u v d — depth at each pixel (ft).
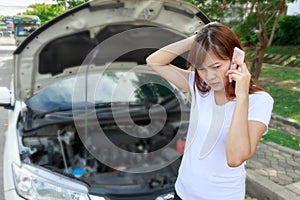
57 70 7.20
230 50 3.85
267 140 12.51
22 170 5.97
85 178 6.35
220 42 3.82
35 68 6.48
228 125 4.00
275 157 10.91
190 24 6.04
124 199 5.93
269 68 28.84
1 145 11.41
